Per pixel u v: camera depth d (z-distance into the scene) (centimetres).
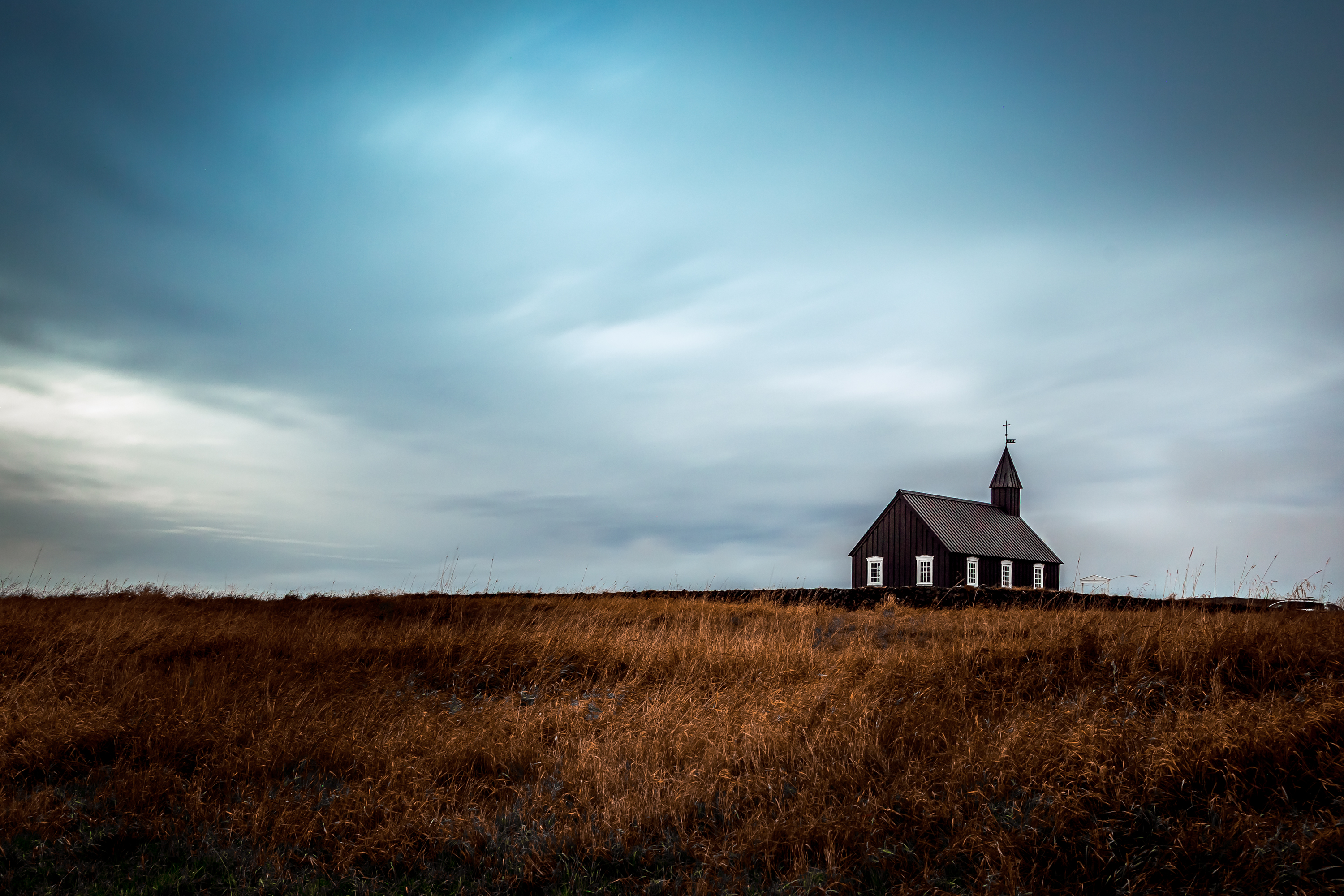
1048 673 887
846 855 549
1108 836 522
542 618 1564
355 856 569
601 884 538
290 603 1777
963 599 1959
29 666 1009
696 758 727
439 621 1580
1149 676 836
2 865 554
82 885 533
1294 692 778
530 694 977
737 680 1003
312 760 741
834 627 1431
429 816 623
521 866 550
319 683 966
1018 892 486
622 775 689
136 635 1178
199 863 566
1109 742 627
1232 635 889
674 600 1978
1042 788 587
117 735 763
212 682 934
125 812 627
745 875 532
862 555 4053
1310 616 1053
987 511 4369
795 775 678
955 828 562
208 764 714
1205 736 618
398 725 823
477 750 749
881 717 766
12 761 711
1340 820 510
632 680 1014
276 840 591
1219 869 493
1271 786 578
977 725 740
